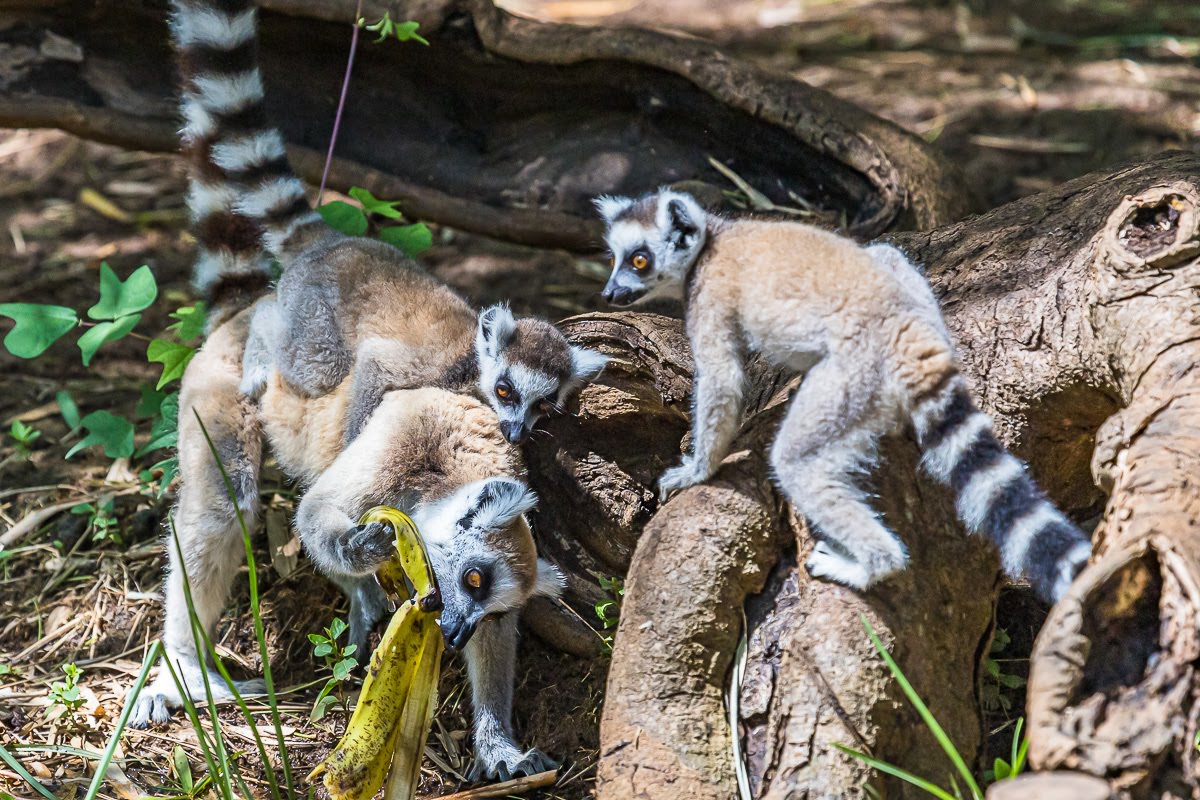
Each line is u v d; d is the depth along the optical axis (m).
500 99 10.01
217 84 8.30
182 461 7.62
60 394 8.84
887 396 5.35
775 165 9.55
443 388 7.50
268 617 7.87
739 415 5.72
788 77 9.45
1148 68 14.26
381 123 10.04
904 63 14.88
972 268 6.56
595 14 16.72
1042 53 15.02
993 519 5.13
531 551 7.02
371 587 7.68
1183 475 4.65
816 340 5.43
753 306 5.61
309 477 7.79
